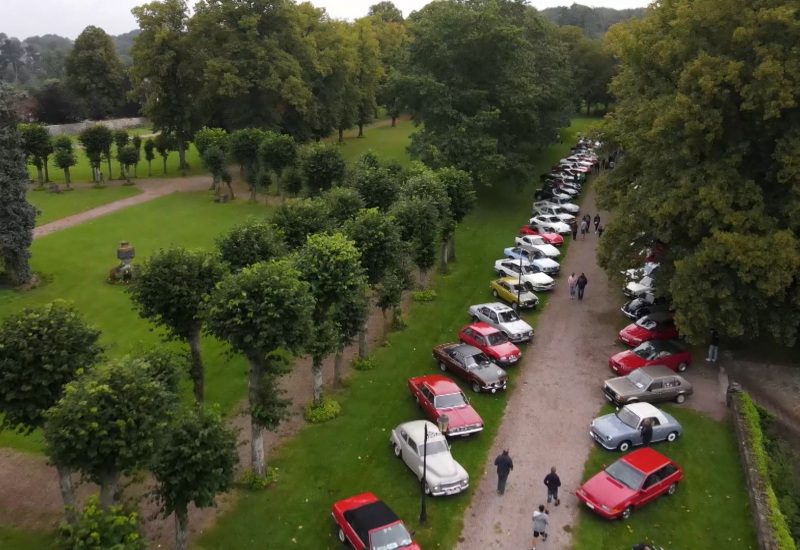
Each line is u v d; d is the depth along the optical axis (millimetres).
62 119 101625
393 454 20688
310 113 68000
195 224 46906
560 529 17453
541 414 23328
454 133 48406
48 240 41594
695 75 25094
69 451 13219
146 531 16859
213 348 27906
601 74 97188
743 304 24719
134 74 62438
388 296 27031
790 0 23656
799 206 23422
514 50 50375
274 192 58094
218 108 64188
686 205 25172
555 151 79562
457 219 37688
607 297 35500
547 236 44062
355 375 25859
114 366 13938
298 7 71812
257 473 18891
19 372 15367
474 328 27953
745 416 22344
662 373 24391
